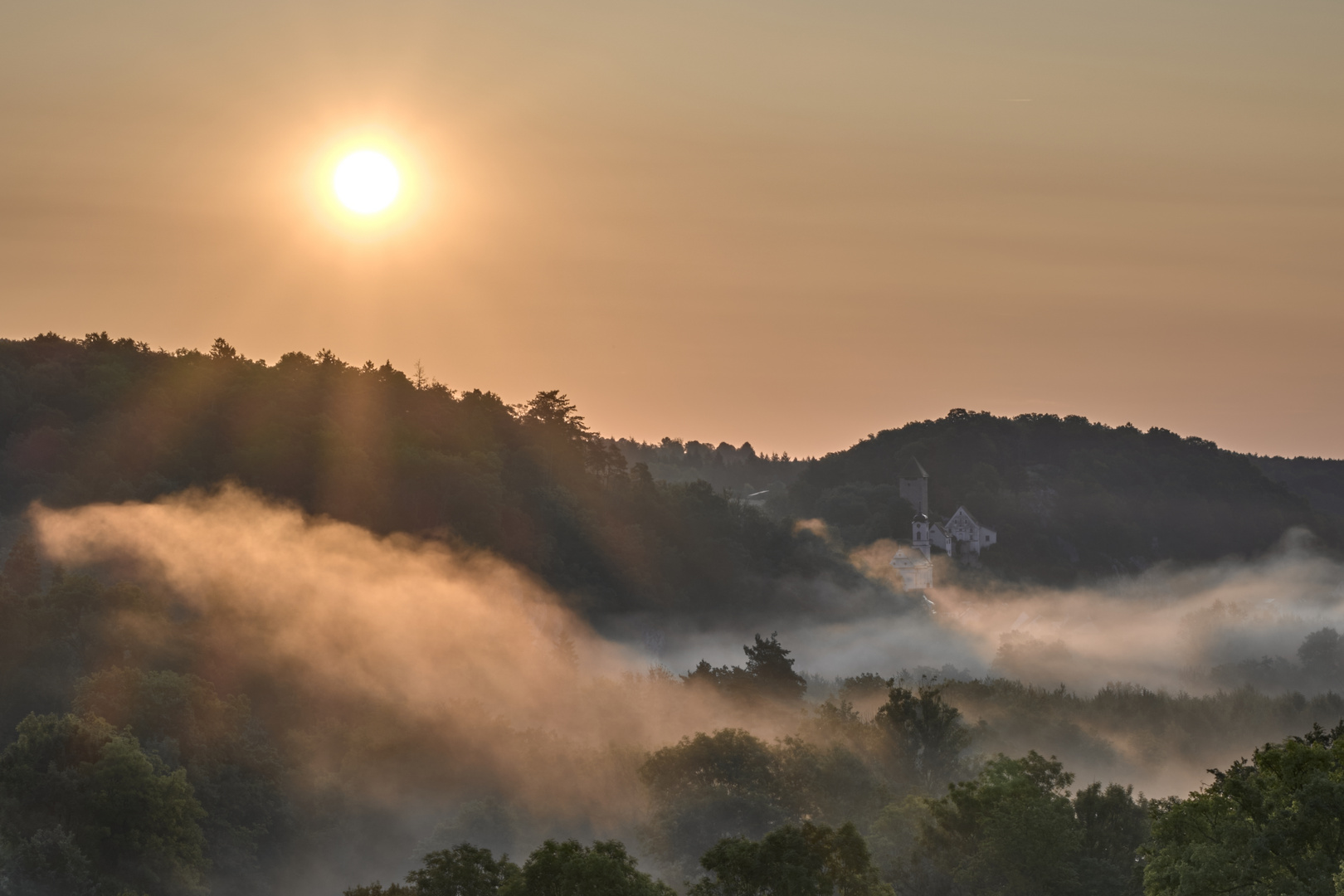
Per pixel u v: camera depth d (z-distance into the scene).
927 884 104.00
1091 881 100.31
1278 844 66.69
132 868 147.12
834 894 83.44
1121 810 111.12
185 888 148.62
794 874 75.12
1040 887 100.38
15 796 150.00
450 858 79.19
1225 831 69.94
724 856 77.12
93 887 139.88
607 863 73.31
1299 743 72.06
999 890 101.75
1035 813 100.81
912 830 126.50
